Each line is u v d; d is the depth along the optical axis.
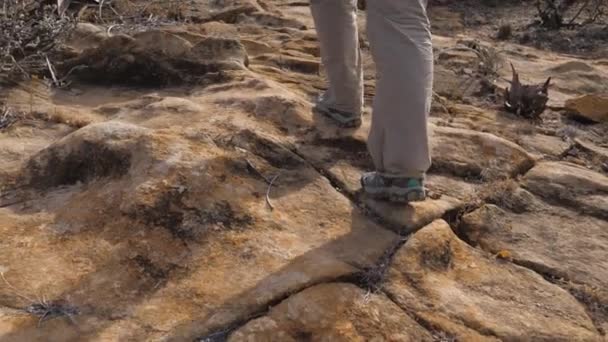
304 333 2.32
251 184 2.99
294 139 3.37
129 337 2.28
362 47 5.21
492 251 2.90
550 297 2.64
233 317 2.35
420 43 2.70
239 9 6.09
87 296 2.44
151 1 6.06
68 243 2.67
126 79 4.14
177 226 2.73
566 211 3.18
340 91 3.41
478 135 3.55
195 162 3.00
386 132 2.78
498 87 4.59
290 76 4.36
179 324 2.33
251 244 2.67
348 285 2.52
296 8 6.56
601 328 2.54
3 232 2.72
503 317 2.51
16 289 2.45
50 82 4.02
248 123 3.39
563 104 4.44
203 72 4.10
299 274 2.51
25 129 3.47
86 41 4.50
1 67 3.95
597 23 6.96
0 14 4.27
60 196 2.97
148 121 3.43
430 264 2.71
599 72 5.05
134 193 2.83
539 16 7.02
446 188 3.21
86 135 3.13
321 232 2.79
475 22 7.03
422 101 2.71
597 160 3.74
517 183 3.33
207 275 2.53
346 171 3.19
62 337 2.28
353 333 2.34
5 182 3.03
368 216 2.91
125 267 2.56
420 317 2.45
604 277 2.78
